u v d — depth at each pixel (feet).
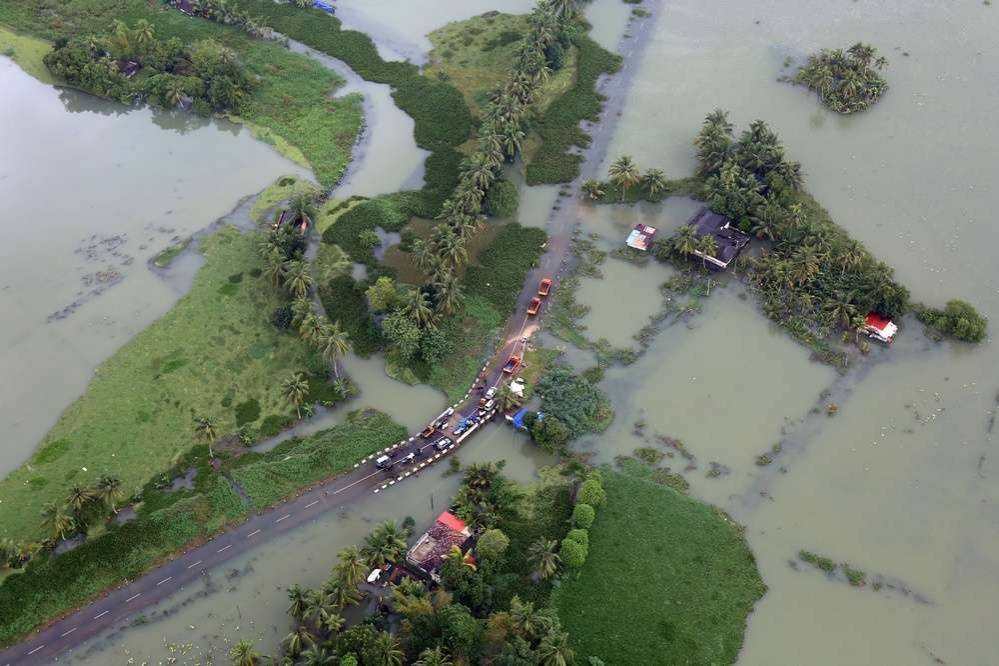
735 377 497.87
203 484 440.86
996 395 484.74
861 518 428.97
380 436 463.83
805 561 411.34
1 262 576.20
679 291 547.90
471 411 478.18
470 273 556.51
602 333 523.29
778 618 390.42
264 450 458.50
